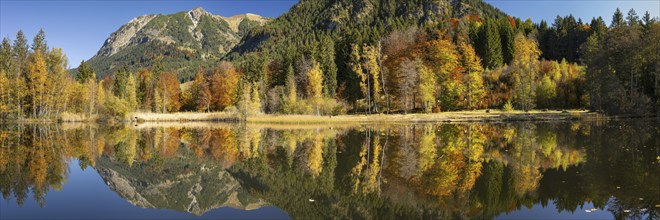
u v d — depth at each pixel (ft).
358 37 281.33
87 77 304.91
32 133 134.51
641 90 176.35
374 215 34.27
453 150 73.00
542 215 33.04
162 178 55.31
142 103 307.78
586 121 152.66
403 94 194.49
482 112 187.73
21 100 219.20
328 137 106.73
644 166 52.03
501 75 220.84
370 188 44.60
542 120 165.78
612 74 168.66
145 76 345.31
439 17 492.54
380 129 134.41
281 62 301.84
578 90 211.41
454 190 42.29
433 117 174.29
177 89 317.83
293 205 38.52
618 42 167.53
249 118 194.90
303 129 143.02
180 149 87.97
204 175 56.95
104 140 109.40
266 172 57.47
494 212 34.24
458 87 208.13
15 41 226.79
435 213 34.50
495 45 259.39
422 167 56.08
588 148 71.26
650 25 172.96
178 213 35.83
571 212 33.60
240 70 330.34
